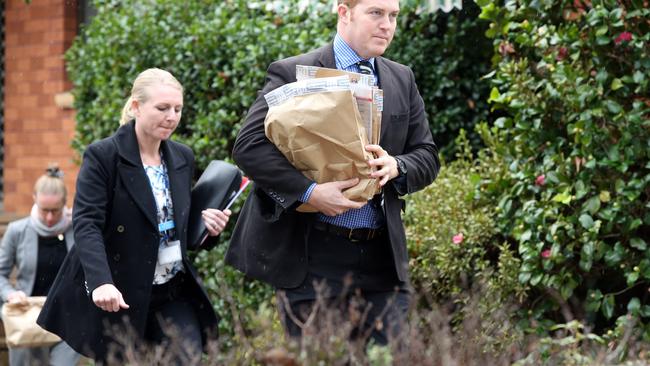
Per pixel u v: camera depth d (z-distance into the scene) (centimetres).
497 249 1263
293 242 890
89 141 1817
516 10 1246
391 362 721
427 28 1606
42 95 2408
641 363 784
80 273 959
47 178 1371
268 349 739
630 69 1155
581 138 1126
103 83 1769
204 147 1579
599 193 1141
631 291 1180
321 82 852
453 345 807
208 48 1620
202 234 979
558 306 1162
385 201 890
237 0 1702
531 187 1192
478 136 1591
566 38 1162
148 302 941
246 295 1466
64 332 962
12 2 2469
